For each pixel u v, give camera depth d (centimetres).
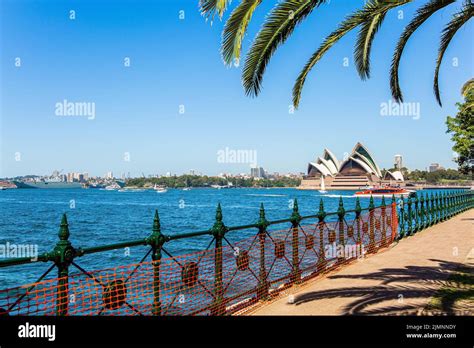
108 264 1800
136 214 6066
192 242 2503
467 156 2334
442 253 1071
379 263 938
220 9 508
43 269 1800
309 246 812
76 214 6034
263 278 652
